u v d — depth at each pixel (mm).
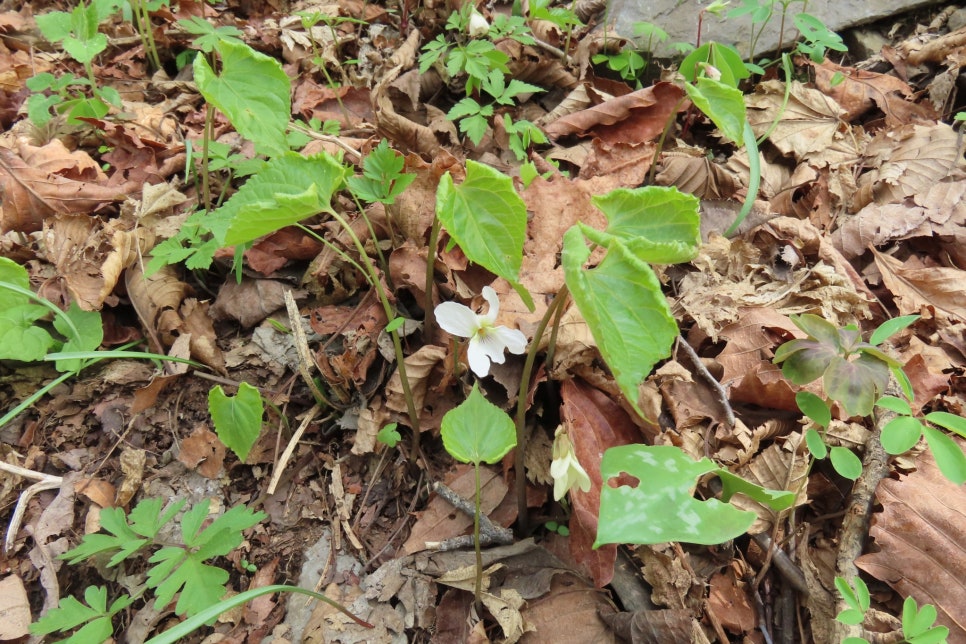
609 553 176
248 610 185
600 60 330
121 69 346
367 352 225
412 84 320
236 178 278
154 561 173
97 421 222
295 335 215
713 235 252
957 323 229
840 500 189
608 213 153
